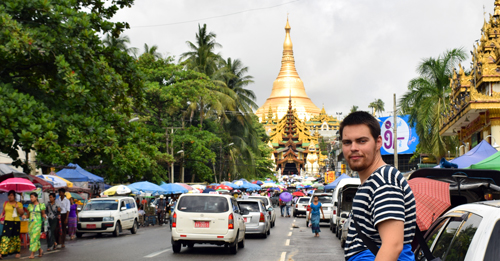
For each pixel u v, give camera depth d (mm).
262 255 16250
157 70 46750
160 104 47250
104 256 15586
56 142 13633
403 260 3498
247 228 22391
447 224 5223
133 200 26859
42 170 34375
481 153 18641
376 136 3758
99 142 14969
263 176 88438
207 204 16312
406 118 50750
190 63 56750
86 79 14859
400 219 3352
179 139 48375
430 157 41875
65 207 19328
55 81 14828
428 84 36719
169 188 37344
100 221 23234
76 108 15383
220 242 16141
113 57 16109
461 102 26453
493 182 9891
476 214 4453
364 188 3596
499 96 23781
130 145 16453
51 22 14344
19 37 12688
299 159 158000
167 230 28984
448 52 36750
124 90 15359
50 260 14773
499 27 27656
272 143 160750
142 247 18406
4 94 12672
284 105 180500
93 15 15445
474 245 4051
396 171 3543
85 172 31016
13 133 12906
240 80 66375
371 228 3514
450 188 10211
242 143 64562
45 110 13945
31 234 15523
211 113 55969
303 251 17516
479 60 26703
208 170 54375
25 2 13703
